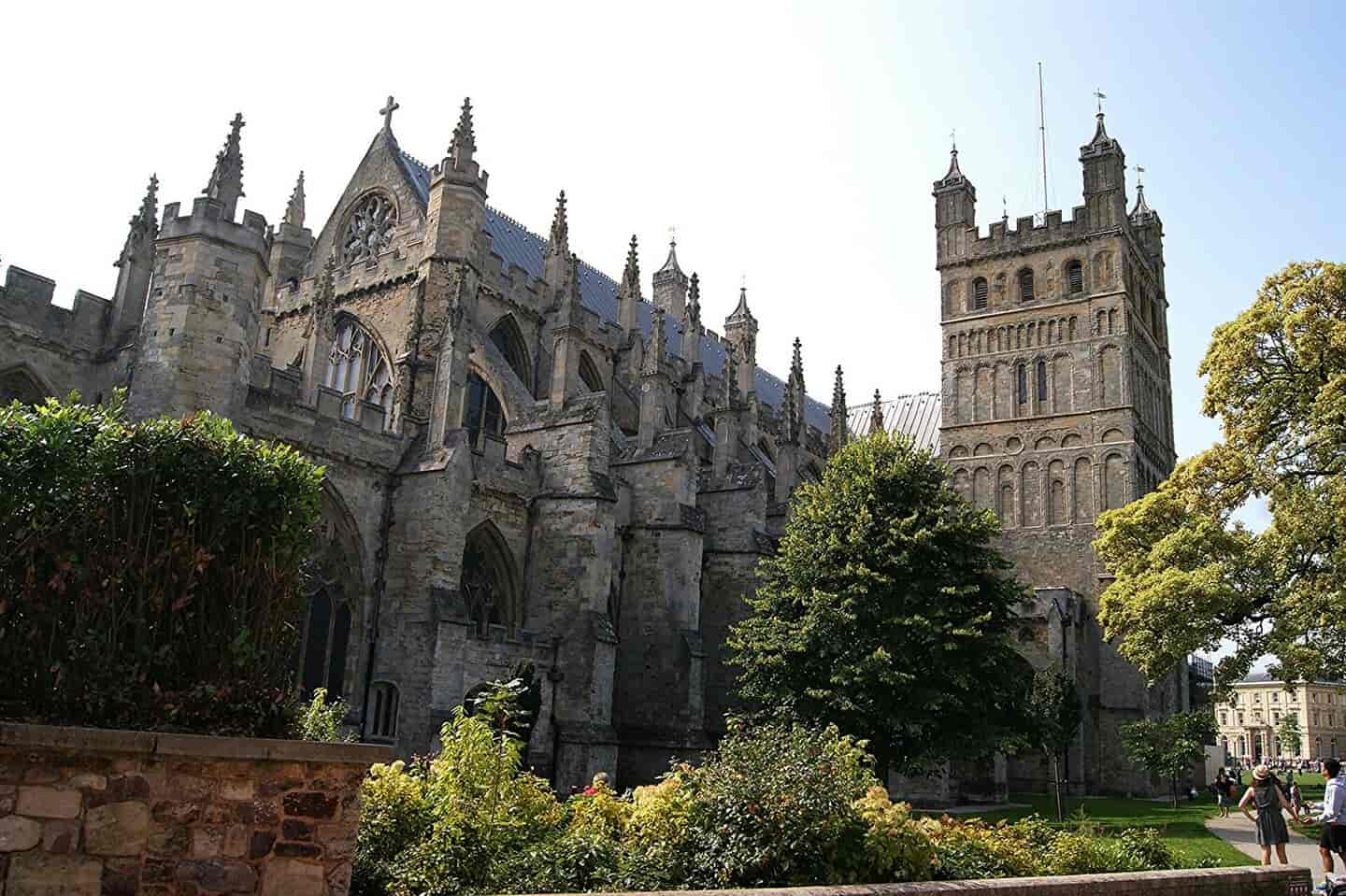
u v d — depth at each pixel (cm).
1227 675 4575
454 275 5675
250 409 3997
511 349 6250
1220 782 5594
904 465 4531
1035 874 2269
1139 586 4741
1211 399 4850
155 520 1423
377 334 5891
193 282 3744
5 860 1151
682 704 5088
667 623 5244
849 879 1964
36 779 1180
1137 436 8000
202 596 1421
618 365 6912
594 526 4859
